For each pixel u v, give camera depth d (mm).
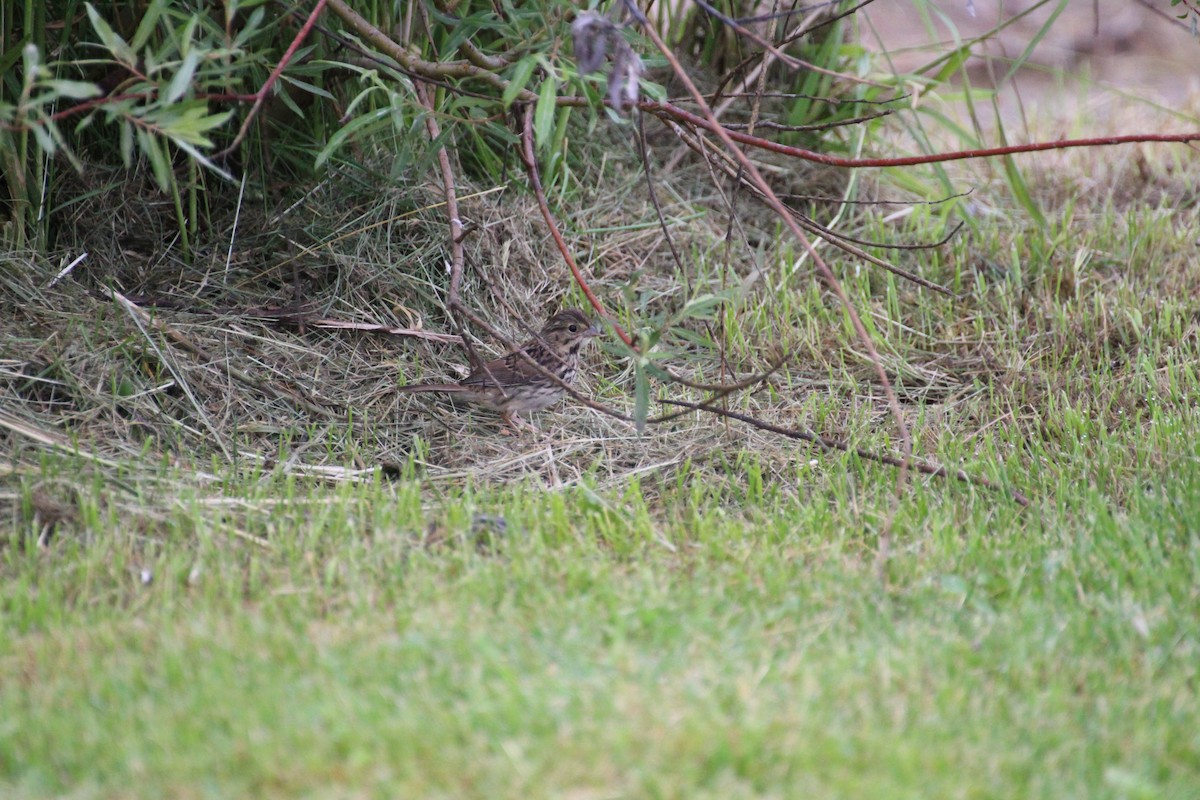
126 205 12938
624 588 8656
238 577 8781
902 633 8102
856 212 15883
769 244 15258
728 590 8719
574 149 15375
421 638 7758
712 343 11438
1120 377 12641
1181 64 20812
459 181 13984
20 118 9047
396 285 13000
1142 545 9242
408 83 11820
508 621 8117
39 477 9727
